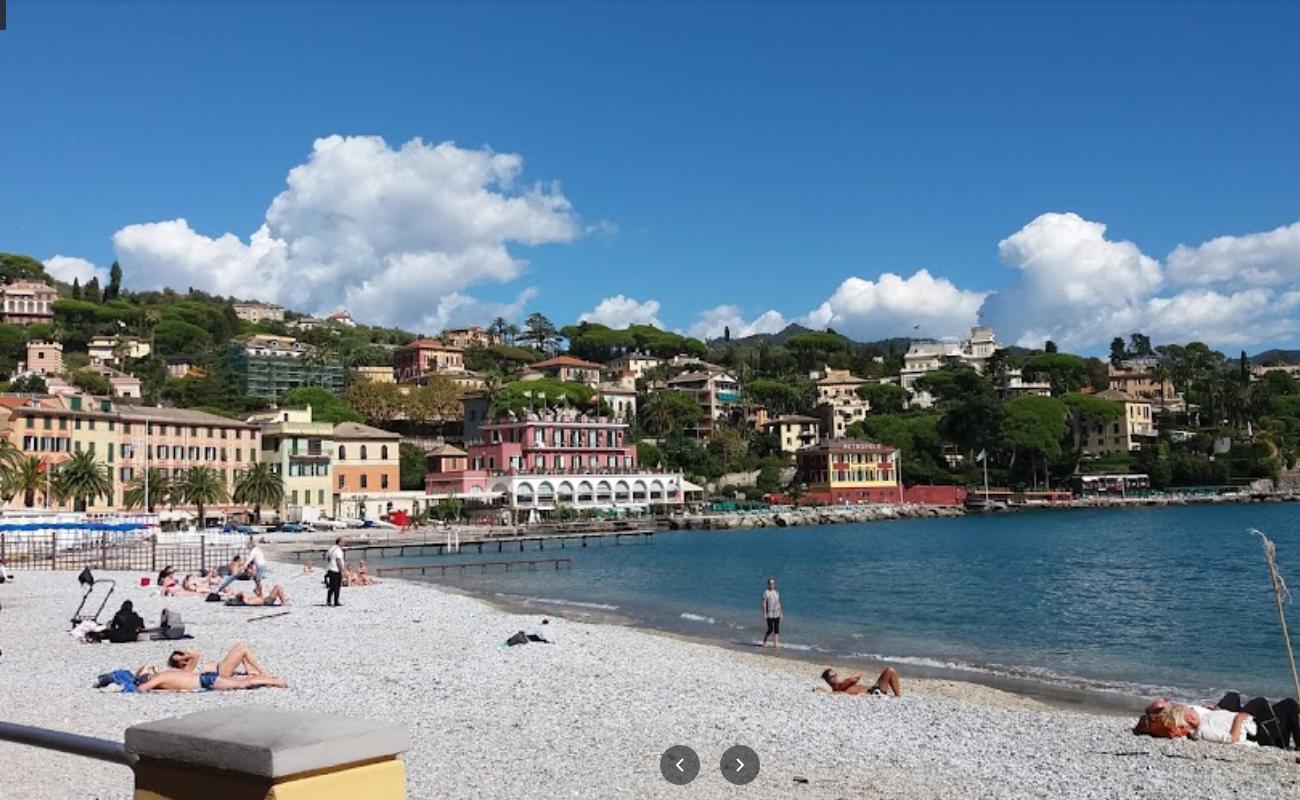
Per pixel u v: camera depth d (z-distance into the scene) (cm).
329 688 2377
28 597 4547
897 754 1872
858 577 7275
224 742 355
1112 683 3128
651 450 17838
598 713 2153
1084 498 19512
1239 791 1669
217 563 6994
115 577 5744
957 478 19888
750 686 2662
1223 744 2030
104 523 7744
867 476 18738
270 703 2161
